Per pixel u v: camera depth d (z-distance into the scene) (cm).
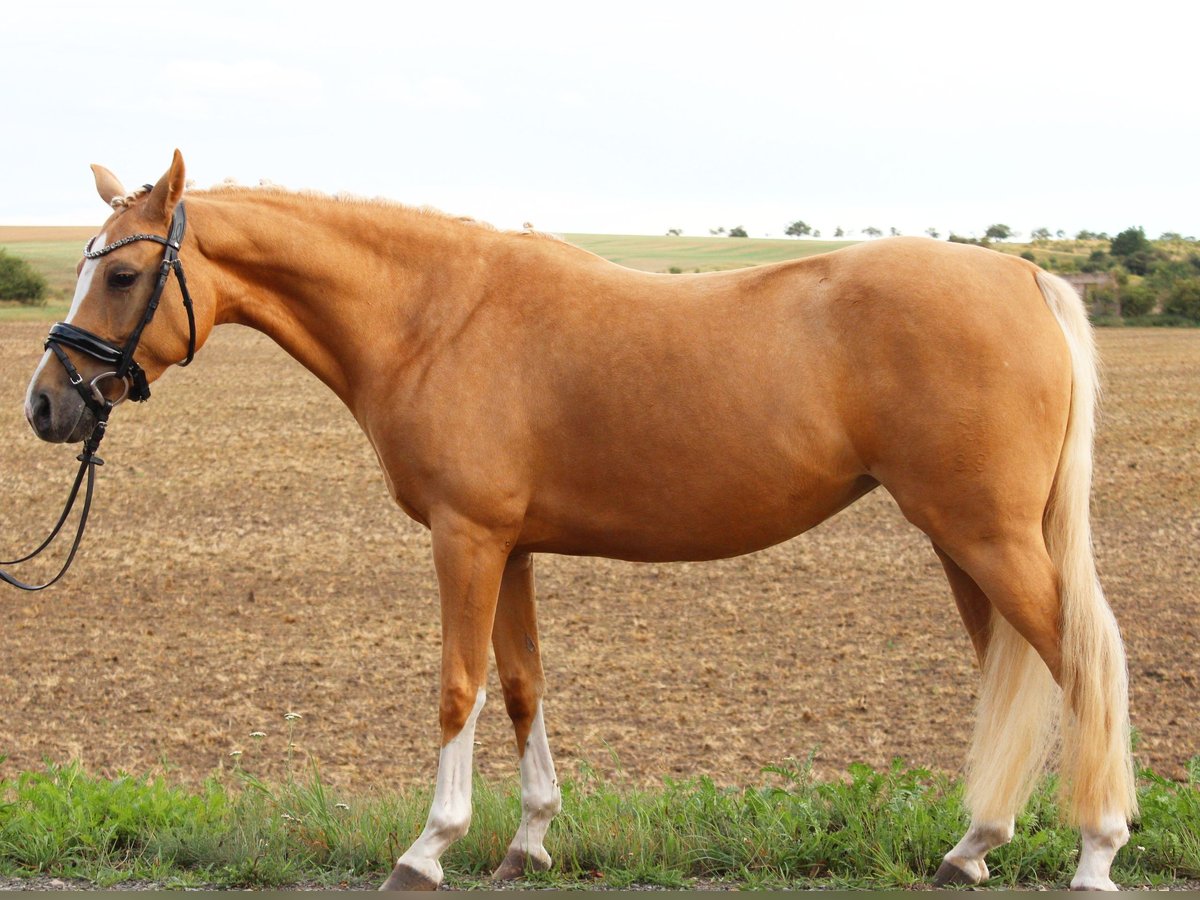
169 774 648
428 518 440
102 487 1653
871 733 737
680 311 428
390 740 729
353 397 464
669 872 430
